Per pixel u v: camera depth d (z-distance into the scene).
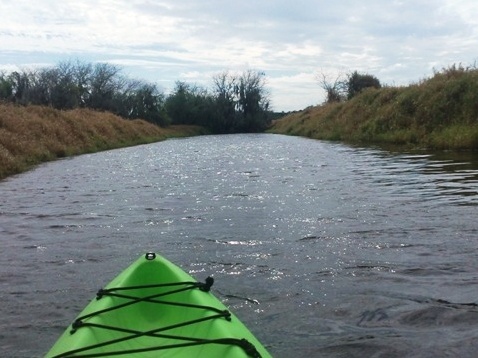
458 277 5.54
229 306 5.03
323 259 6.36
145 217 9.09
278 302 5.09
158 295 3.90
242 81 78.62
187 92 78.62
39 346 4.27
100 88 62.94
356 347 4.13
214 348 3.14
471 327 4.36
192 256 6.65
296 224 8.20
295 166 17.31
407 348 4.07
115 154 27.45
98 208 10.08
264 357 3.07
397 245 6.79
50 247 7.20
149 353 3.21
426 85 26.50
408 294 5.13
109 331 3.46
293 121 58.34
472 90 22.30
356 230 7.64
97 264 6.39
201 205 10.16
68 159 23.62
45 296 5.34
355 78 51.78
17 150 20.86
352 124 32.03
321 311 4.84
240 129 78.56
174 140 50.34
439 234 7.21
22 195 11.98
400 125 26.19
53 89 50.59
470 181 11.72
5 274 6.03
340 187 11.82
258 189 12.11
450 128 21.78
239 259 6.47
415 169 14.42
